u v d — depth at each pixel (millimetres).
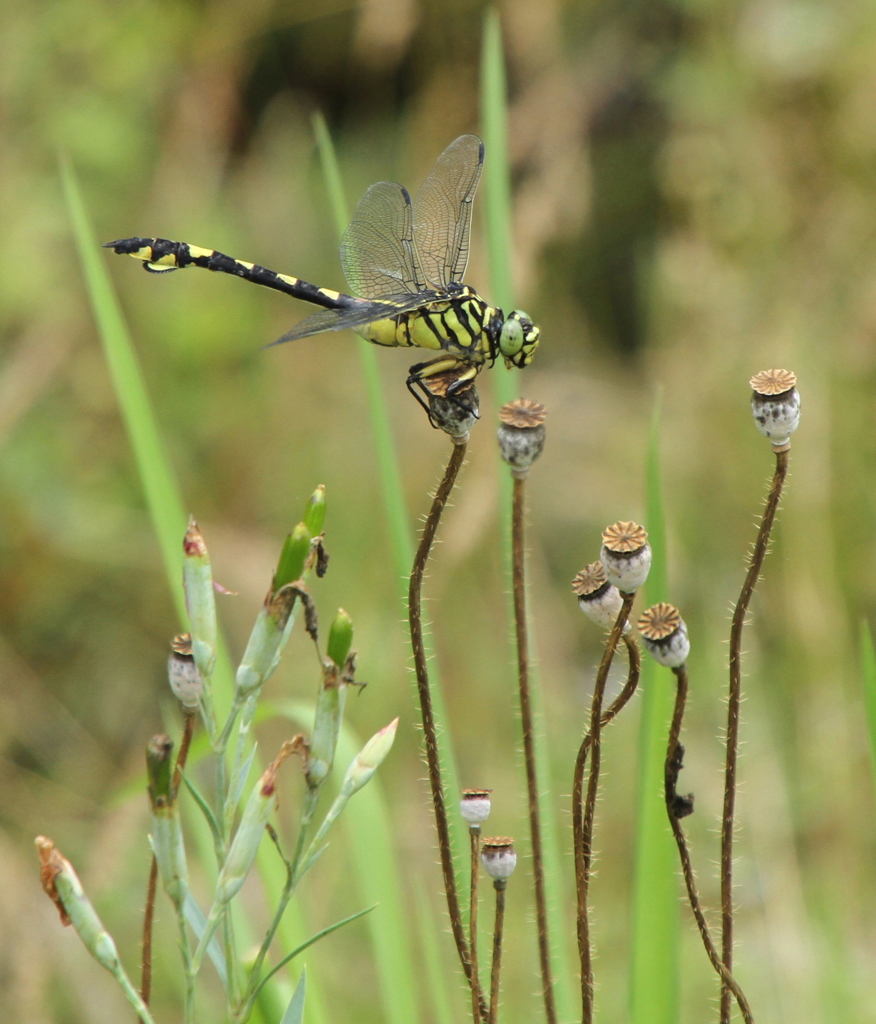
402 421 10594
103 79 10961
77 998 7191
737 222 9742
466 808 2842
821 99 9648
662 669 4086
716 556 9492
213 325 10812
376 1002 7109
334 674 2662
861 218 9438
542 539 10516
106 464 10391
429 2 11375
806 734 8422
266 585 9766
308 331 4422
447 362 4582
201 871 8188
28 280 10188
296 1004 2814
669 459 9961
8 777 8898
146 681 9969
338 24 12391
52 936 7430
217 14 11648
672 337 10273
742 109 9805
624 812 8547
